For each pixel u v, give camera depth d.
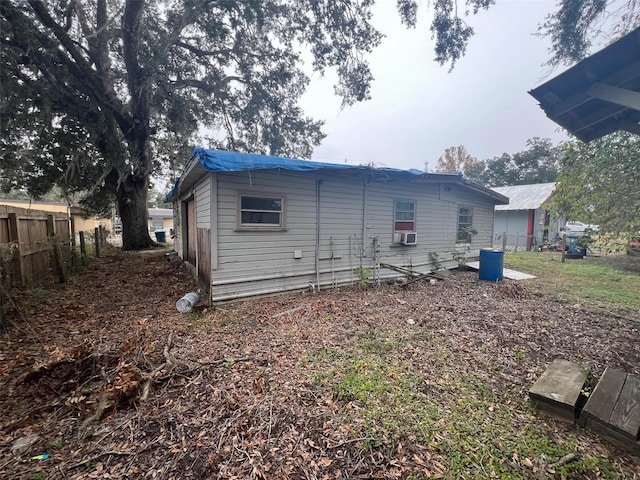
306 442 1.94
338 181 6.56
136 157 11.41
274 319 4.38
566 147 7.75
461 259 9.18
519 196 18.58
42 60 8.95
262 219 5.60
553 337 3.87
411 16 8.20
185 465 1.75
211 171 4.68
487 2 6.55
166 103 11.64
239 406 2.28
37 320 4.21
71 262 8.02
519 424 2.20
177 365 2.78
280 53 12.83
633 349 3.53
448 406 2.38
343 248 6.74
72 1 8.56
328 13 10.22
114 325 4.09
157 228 33.19
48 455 1.83
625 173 6.62
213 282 5.09
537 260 11.40
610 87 2.38
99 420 2.12
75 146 10.09
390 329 4.02
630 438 1.93
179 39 11.28
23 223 5.41
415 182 7.79
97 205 15.19
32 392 2.41
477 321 4.43
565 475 1.75
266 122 14.77
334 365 2.97
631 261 11.02
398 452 1.87
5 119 8.15
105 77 10.51
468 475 1.71
